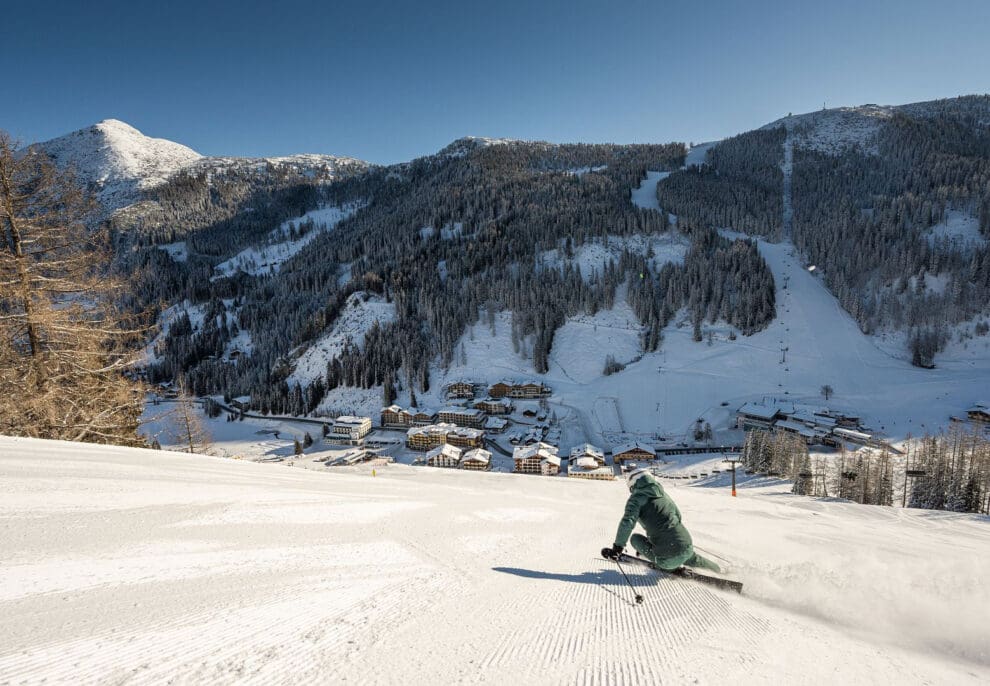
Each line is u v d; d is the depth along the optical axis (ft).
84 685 5.73
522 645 8.80
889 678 8.22
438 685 6.81
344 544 15.31
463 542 17.66
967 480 117.70
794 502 75.92
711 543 24.17
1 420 46.57
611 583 14.30
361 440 290.35
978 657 10.37
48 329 49.29
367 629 8.92
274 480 31.40
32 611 8.25
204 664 6.84
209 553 13.01
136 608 8.83
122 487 20.86
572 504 39.11
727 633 10.47
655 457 222.48
